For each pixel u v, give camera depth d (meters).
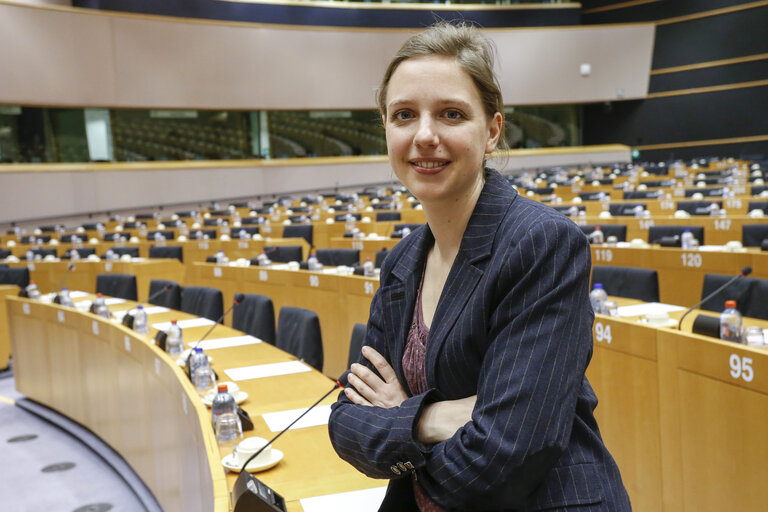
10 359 7.46
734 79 19.91
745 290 4.04
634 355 2.99
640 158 21.08
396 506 1.22
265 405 2.84
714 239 7.23
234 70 17.55
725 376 2.50
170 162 17.06
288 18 18.45
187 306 5.52
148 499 3.98
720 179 13.18
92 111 16.22
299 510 1.85
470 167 1.12
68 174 15.63
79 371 5.00
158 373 3.39
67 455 4.84
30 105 15.41
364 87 18.77
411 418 1.10
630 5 21.09
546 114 20.81
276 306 6.48
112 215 16.19
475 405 1.04
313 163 18.48
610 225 7.30
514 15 20.11
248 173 17.84
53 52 15.40
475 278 1.11
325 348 5.92
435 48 1.12
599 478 1.06
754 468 2.39
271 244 9.30
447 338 1.11
